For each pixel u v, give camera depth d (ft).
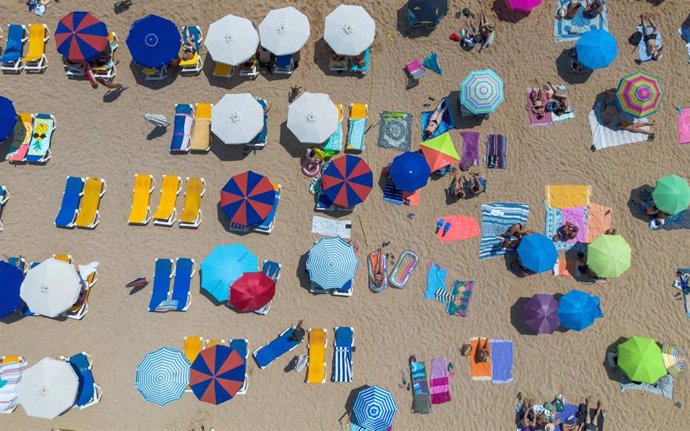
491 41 46.52
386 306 44.19
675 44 47.21
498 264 44.75
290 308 43.80
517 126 46.01
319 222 44.62
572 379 44.09
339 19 43.24
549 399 43.78
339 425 42.91
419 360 43.65
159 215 43.32
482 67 46.50
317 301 43.98
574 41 46.75
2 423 42.09
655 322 44.86
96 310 43.14
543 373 44.06
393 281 44.14
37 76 45.03
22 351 42.68
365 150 45.39
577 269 44.98
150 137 44.75
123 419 42.55
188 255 43.93
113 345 42.88
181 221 43.55
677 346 44.70
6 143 44.21
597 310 42.24
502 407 43.50
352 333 43.11
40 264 40.55
